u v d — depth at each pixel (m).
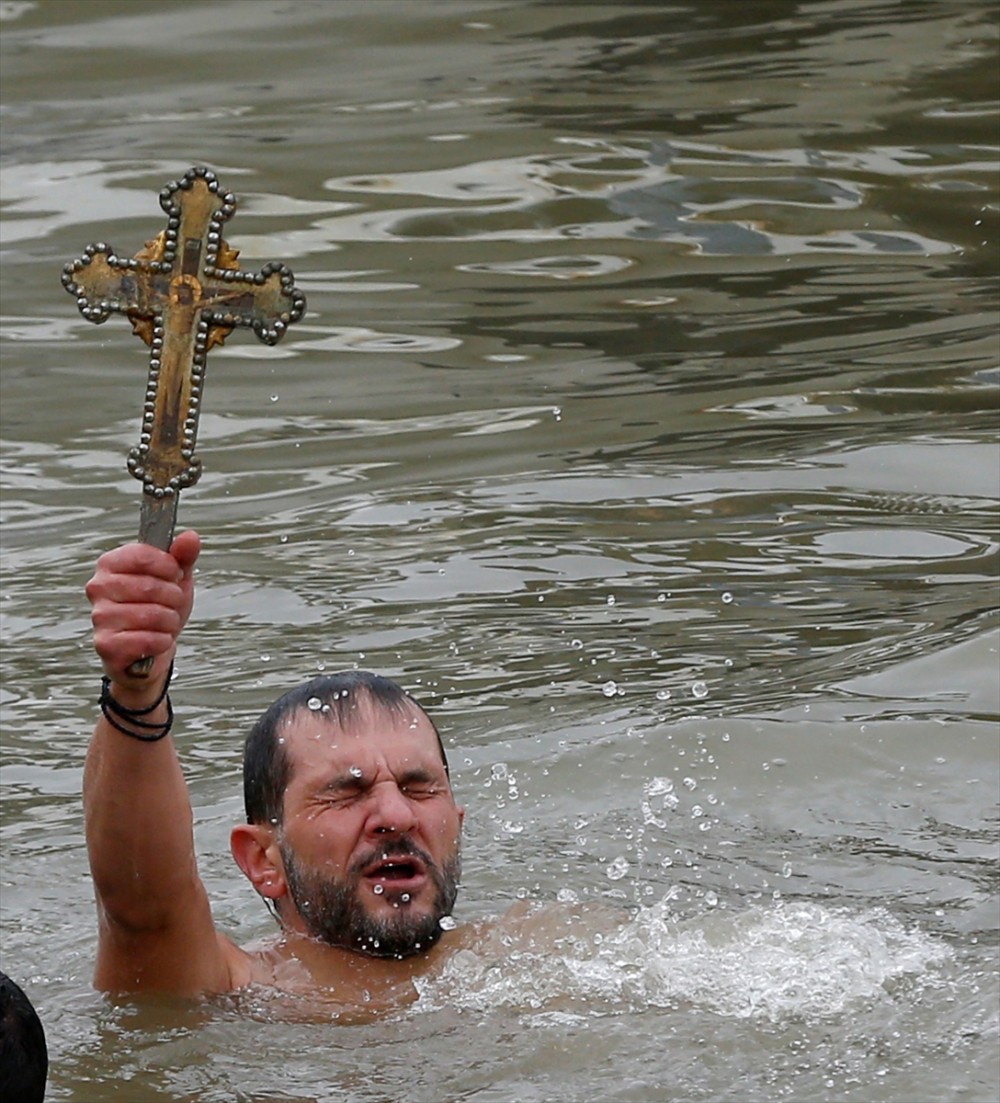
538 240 35.00
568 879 15.12
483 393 28.16
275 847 13.07
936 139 38.78
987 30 45.12
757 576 21.19
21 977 13.34
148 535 10.38
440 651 19.59
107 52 46.56
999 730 17.03
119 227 35.62
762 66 43.72
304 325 31.50
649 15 48.00
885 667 18.39
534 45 46.22
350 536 22.83
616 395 27.72
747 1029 12.09
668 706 17.94
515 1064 11.70
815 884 14.95
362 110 42.12
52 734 18.20
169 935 12.16
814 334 29.98
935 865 15.20
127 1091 11.49
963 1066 11.52
